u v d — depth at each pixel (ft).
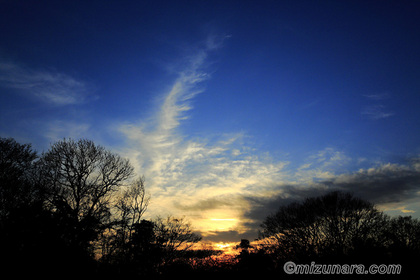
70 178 91.61
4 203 80.12
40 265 71.97
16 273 68.49
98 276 81.46
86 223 83.87
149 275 90.53
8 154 90.68
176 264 98.63
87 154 96.02
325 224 122.31
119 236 92.02
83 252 80.59
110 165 98.32
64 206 83.10
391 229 119.75
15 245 70.79
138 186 101.35
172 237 97.09
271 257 117.70
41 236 74.49
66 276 74.95
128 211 95.86
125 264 88.33
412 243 112.47
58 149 93.97
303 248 118.32
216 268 105.19
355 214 119.14
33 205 78.07
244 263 109.81
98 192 92.58
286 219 129.80
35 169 93.25
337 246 113.29
